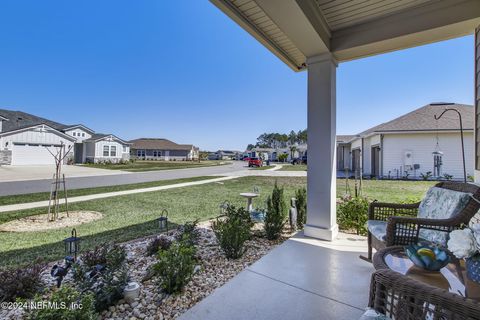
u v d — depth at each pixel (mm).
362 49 3174
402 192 8445
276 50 3600
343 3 2672
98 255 2578
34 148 20453
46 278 2439
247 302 1980
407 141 12664
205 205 6320
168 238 3629
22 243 3543
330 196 3361
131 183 10898
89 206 6156
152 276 2387
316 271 2510
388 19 2910
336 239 3438
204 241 3533
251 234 3613
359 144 16969
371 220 2734
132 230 4160
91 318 1581
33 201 6730
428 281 1429
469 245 1212
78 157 26828
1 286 1992
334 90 3416
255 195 4734
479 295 1167
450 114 12539
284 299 2023
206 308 1903
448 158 12047
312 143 3465
